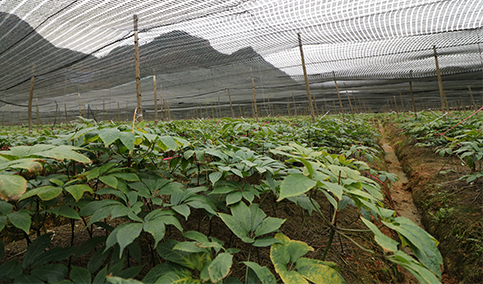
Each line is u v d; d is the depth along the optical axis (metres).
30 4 5.38
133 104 26.53
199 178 2.08
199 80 15.73
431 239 1.13
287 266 1.30
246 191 1.59
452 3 5.94
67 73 10.09
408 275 2.10
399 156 6.37
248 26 6.84
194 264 1.17
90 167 1.83
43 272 1.05
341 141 4.64
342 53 10.16
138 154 1.95
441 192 3.15
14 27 6.24
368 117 16.00
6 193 0.89
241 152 1.82
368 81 16.81
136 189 1.45
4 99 15.92
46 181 1.39
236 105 31.34
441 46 8.85
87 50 7.80
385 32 7.49
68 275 1.32
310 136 4.67
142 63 9.25
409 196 3.93
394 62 11.32
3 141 2.98
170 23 6.15
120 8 5.49
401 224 1.21
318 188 1.45
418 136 6.13
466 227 2.33
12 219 1.02
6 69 8.84
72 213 1.18
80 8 5.50
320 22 6.84
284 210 2.47
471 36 7.95
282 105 33.94
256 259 1.75
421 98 26.38
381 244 1.04
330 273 1.16
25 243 1.86
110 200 1.31
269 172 1.69
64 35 6.73
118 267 1.11
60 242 1.80
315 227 2.29
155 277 1.11
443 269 2.28
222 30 6.97
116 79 11.79
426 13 6.46
